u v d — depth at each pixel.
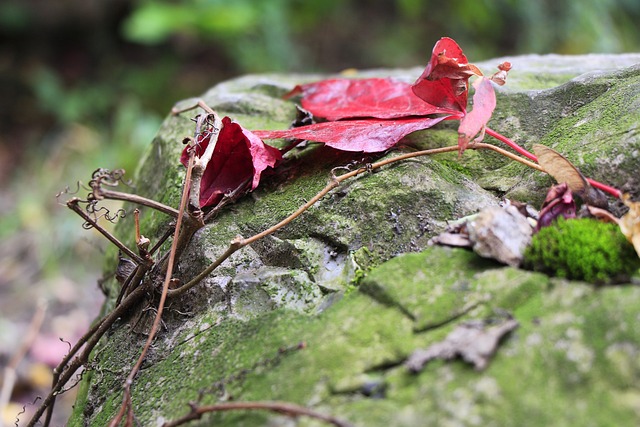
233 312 0.54
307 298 0.53
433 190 0.55
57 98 1.74
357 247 0.54
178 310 0.56
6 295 1.23
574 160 0.54
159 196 0.63
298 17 1.78
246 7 1.63
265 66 1.68
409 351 0.48
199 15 1.61
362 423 0.46
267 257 0.55
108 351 0.57
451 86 0.57
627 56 0.71
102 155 1.45
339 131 0.57
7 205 1.48
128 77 1.79
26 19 1.85
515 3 1.56
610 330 0.46
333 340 0.49
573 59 0.71
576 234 0.49
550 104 0.59
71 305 1.20
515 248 0.50
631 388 0.45
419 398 0.46
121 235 0.68
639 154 0.53
